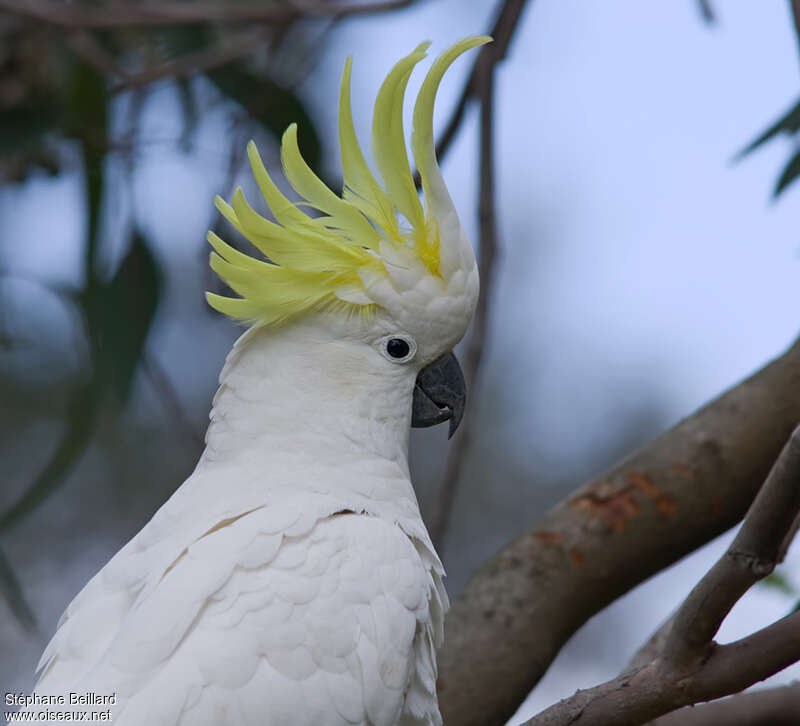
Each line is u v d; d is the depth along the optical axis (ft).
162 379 36.60
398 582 22.70
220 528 22.77
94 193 37.27
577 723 20.57
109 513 53.06
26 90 37.32
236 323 24.77
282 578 21.85
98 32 40.68
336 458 23.90
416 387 25.72
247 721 20.54
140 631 21.11
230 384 24.39
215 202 24.02
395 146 24.40
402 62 23.81
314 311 24.25
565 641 30.55
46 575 52.54
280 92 38.11
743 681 19.90
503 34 32.78
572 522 30.66
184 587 21.53
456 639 29.66
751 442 30.19
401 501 24.49
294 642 21.30
